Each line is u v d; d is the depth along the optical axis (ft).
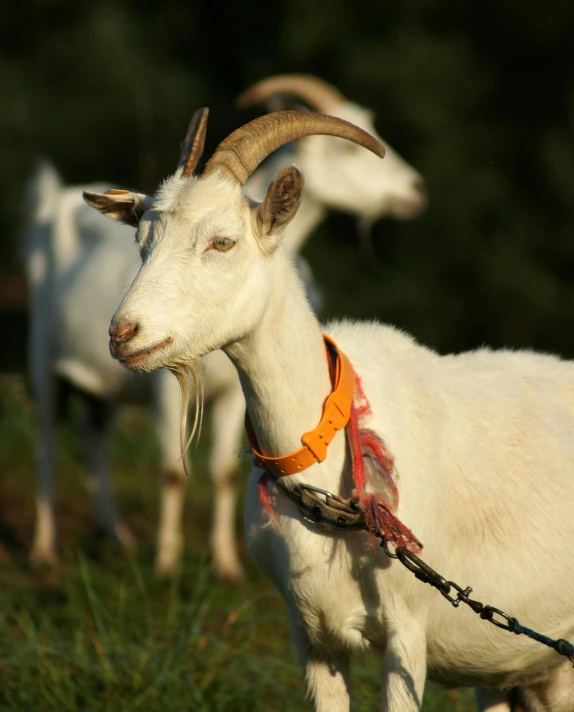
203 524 40.86
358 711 23.32
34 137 80.69
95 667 25.22
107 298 36.52
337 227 82.02
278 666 26.37
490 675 20.29
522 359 22.09
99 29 82.69
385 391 18.71
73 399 51.11
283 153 37.96
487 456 19.61
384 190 38.42
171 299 16.52
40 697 24.14
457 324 79.05
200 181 17.12
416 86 77.92
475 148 79.66
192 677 25.00
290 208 16.89
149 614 27.53
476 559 19.10
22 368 80.79
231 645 27.30
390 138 79.05
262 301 17.02
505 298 77.97
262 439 17.88
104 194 18.17
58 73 82.43
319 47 81.35
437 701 24.14
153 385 35.40
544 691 21.03
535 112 81.41
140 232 17.39
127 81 81.51
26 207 42.16
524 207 79.66
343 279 78.89
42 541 36.96
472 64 80.28
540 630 19.89
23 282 93.81
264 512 18.45
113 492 44.37
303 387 17.58
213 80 88.33
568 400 21.45
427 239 78.79
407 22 81.20
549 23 80.33
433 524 18.49
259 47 88.07
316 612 18.47
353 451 17.70
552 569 19.53
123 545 37.65
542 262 79.71
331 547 17.93
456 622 19.07
